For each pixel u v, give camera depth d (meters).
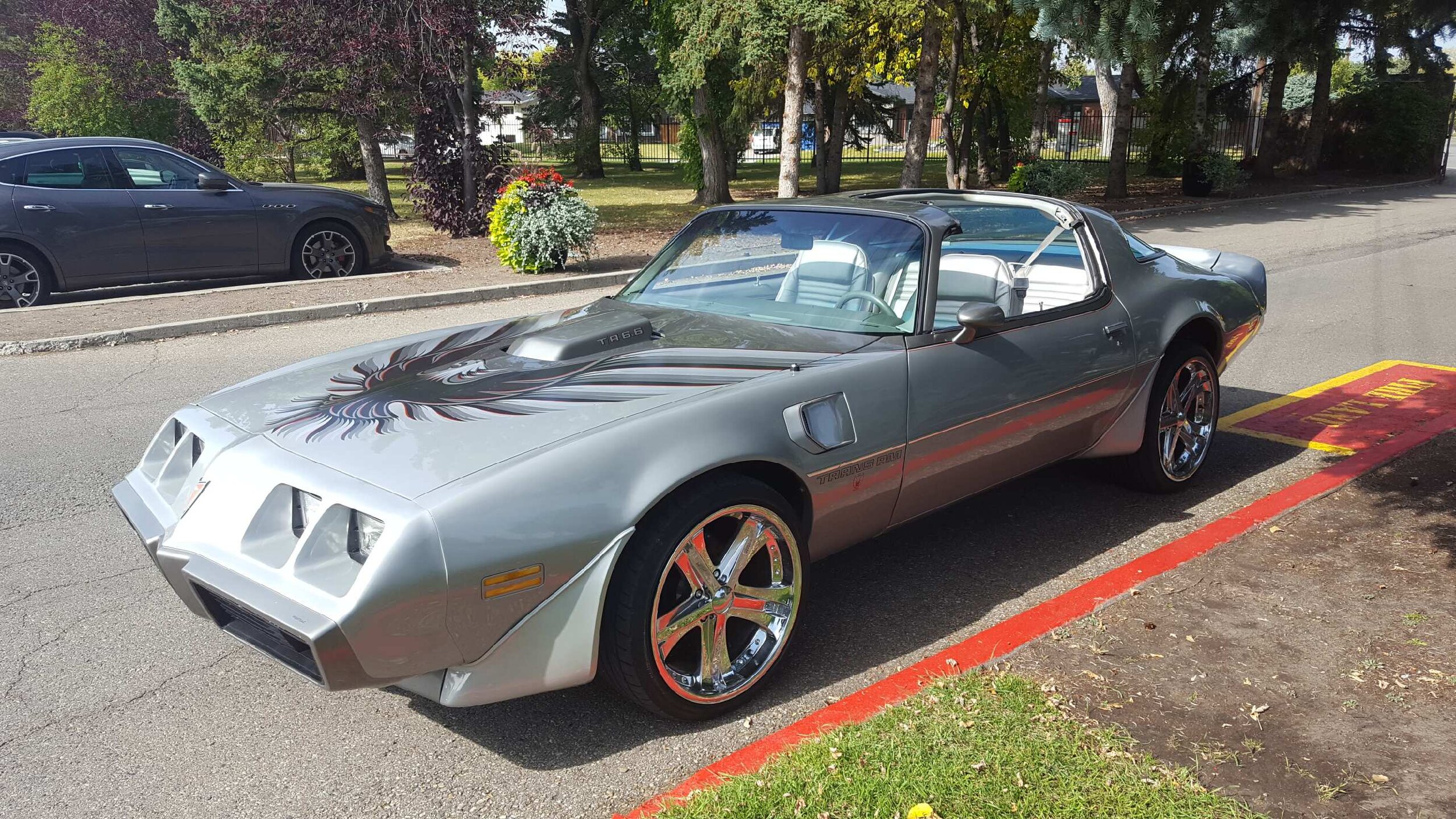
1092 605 3.73
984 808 2.51
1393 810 2.54
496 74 18.25
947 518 4.79
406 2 16.28
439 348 3.73
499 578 2.60
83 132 26.34
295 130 26.91
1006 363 3.85
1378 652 3.35
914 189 4.80
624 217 21.02
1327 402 6.66
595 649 2.78
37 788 2.81
